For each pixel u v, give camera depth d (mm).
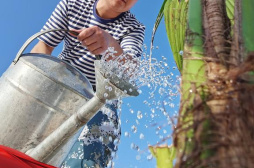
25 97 1465
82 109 1283
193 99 598
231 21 742
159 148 816
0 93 1527
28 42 1564
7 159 926
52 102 1467
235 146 516
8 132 1458
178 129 580
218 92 580
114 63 1308
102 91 1253
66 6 2145
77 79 1562
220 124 541
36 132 1455
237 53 636
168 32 1070
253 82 583
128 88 1263
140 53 2105
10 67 1582
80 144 1960
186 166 535
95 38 1654
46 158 1305
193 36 675
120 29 2152
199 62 641
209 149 526
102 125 2004
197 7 711
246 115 547
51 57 1595
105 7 2107
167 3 1071
